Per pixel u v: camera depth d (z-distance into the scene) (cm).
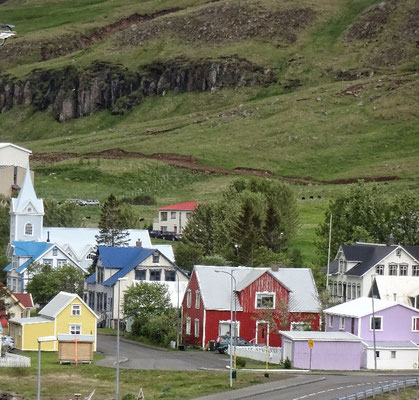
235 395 19438
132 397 19112
